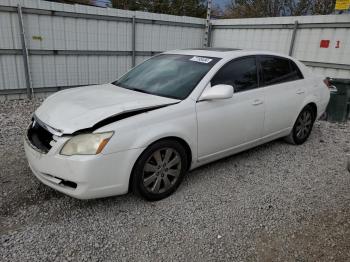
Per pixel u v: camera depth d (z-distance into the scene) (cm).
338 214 335
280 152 498
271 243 286
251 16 1967
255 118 422
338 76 780
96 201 335
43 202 329
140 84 406
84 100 347
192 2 2191
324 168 448
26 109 710
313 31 812
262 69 442
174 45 1030
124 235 286
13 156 437
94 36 866
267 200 355
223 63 394
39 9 761
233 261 262
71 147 288
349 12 780
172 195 354
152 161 329
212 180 394
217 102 373
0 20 720
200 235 291
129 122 304
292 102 480
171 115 332
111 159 293
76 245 270
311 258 270
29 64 783
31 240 273
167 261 259
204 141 368
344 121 703
